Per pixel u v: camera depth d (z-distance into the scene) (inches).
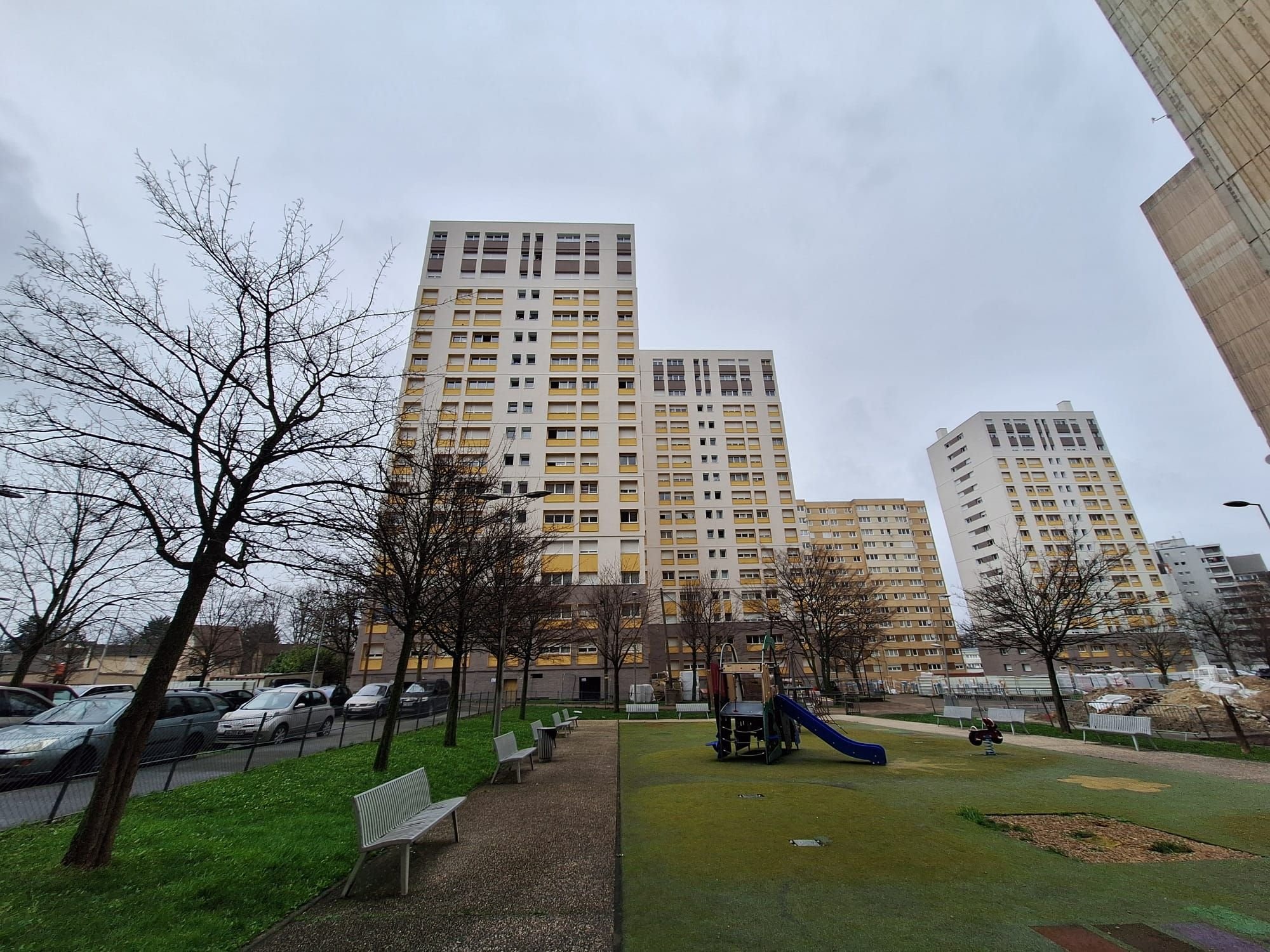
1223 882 209.2
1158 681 1857.8
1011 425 3614.7
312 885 205.2
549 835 279.9
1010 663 2859.3
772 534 2701.8
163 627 1096.8
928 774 446.9
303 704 649.6
